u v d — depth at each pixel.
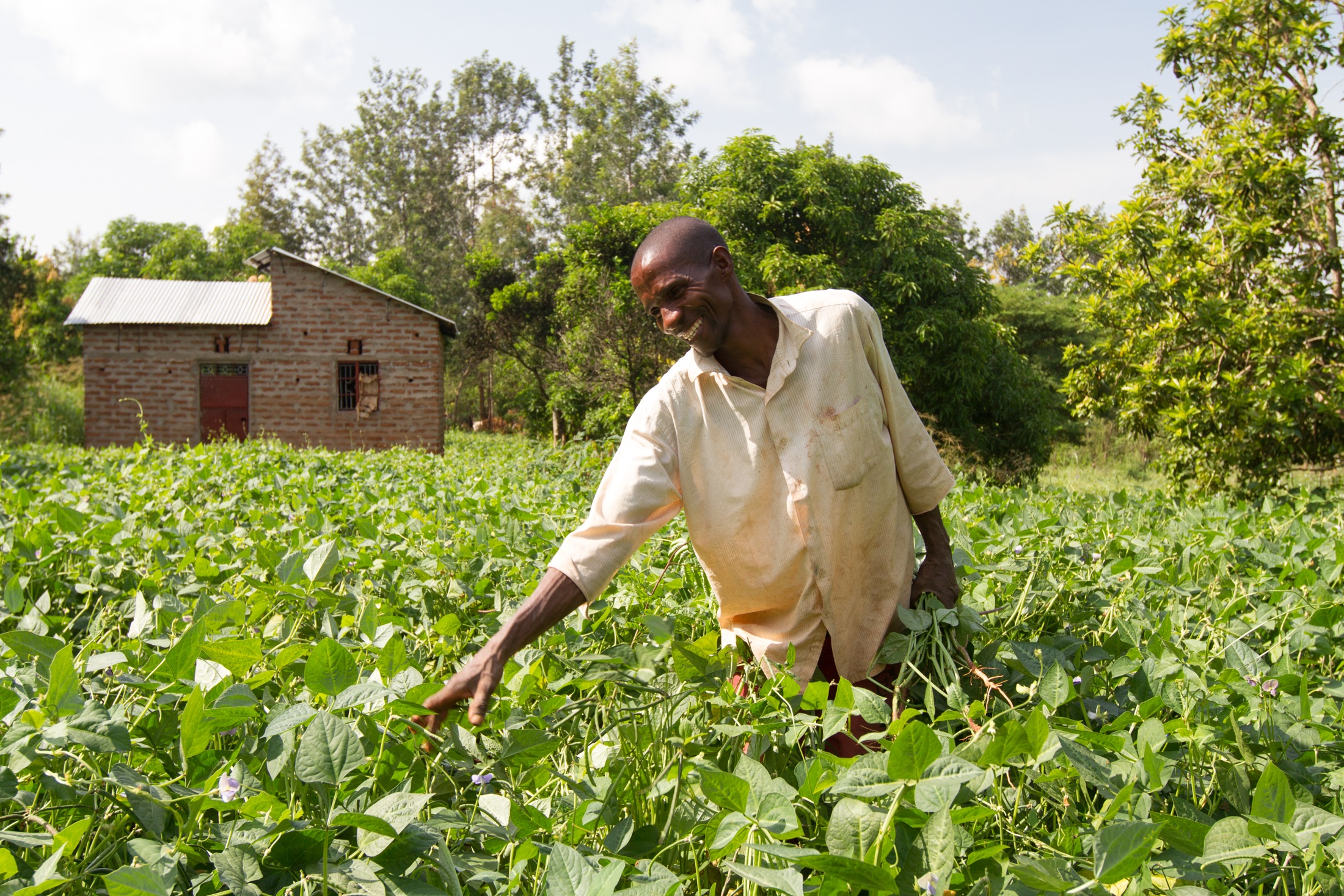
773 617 2.52
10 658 2.14
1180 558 3.89
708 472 2.39
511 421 41.38
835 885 1.37
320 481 7.04
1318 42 8.85
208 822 1.58
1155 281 9.03
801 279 14.05
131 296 21.02
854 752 2.29
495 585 3.28
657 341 17.28
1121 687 2.45
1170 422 8.65
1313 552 3.91
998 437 15.58
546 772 1.85
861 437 2.37
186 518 4.63
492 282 28.53
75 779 1.63
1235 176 8.91
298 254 50.59
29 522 4.23
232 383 20.67
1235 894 1.56
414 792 1.81
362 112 48.53
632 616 3.03
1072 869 1.42
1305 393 8.12
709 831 1.60
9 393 22.44
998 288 32.25
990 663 2.31
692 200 17.44
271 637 2.46
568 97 48.19
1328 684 2.48
